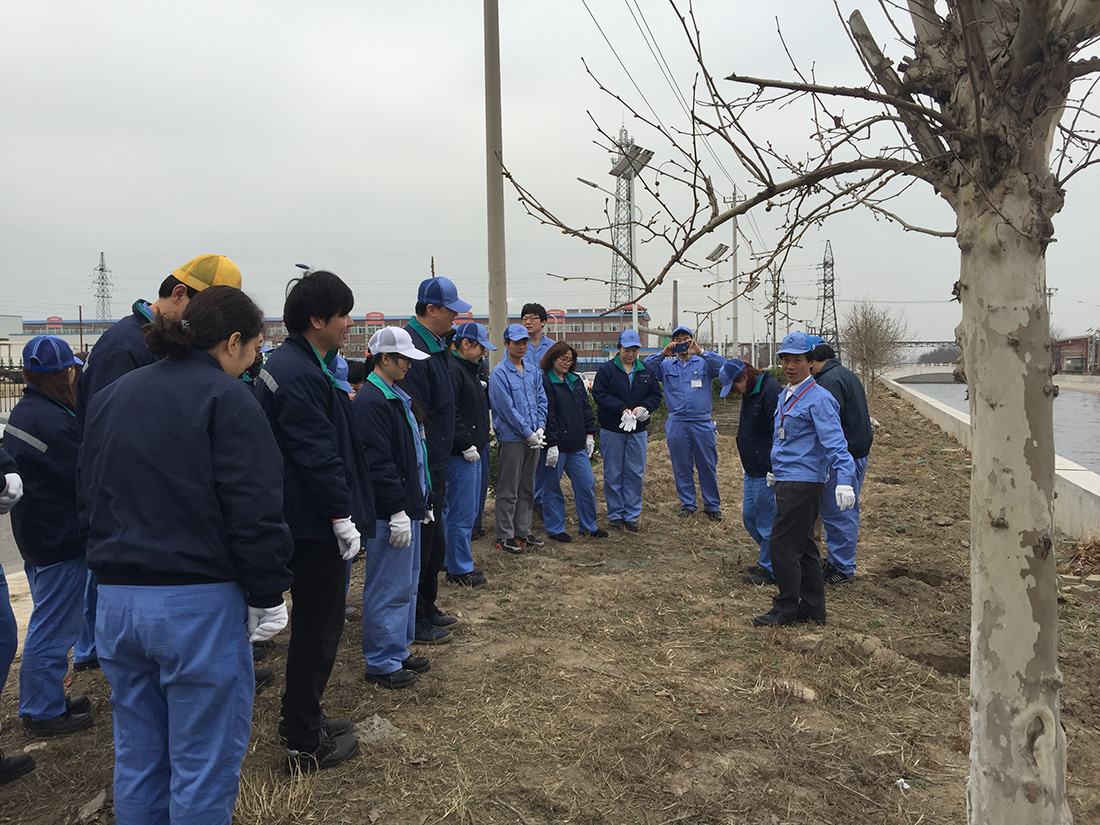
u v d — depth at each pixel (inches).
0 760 125.1
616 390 316.5
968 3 67.8
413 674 162.4
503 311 362.3
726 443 610.5
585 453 301.3
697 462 337.4
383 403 153.9
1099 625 201.2
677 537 305.9
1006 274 77.4
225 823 91.4
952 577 250.2
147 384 91.0
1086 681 165.6
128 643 86.0
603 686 159.0
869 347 1339.8
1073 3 72.3
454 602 217.3
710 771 127.3
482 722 142.5
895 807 118.1
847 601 221.5
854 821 114.7
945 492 402.3
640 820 113.7
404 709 148.7
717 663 173.2
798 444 194.2
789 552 196.7
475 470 232.5
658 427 747.4
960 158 78.4
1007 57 74.2
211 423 89.8
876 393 1393.9
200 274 125.4
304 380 119.4
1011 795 80.9
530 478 281.9
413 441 162.1
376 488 150.2
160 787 91.0
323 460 117.7
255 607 91.5
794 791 122.0
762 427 234.8
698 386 334.3
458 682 161.5
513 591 228.2
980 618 82.7
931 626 198.4
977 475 82.0
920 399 892.0
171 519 86.7
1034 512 78.7
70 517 138.4
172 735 88.2
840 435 188.7
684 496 347.3
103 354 135.4
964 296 81.9
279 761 129.3
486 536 303.1
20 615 214.5
